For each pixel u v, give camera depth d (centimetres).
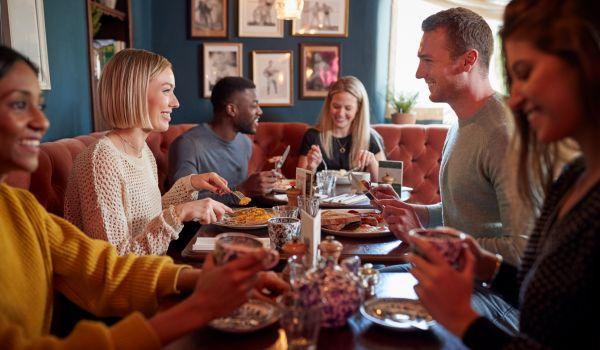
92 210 157
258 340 94
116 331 86
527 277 92
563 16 75
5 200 106
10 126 91
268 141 416
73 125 277
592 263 77
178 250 246
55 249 116
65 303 154
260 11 430
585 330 79
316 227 124
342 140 356
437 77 169
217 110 308
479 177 162
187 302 89
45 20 243
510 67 85
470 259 86
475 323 82
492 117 160
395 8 436
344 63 443
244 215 191
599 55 73
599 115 77
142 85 172
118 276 117
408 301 109
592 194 80
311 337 86
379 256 149
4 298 96
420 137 407
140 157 183
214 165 301
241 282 89
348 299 96
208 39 433
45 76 238
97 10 311
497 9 427
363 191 247
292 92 442
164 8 428
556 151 98
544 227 95
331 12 433
